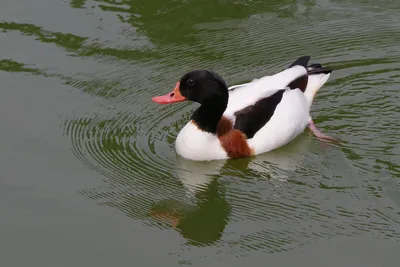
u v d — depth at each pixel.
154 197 9.32
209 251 8.36
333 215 8.82
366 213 8.82
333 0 14.07
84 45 12.79
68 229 8.74
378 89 11.39
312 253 8.23
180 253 8.34
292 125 10.16
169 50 12.65
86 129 10.66
